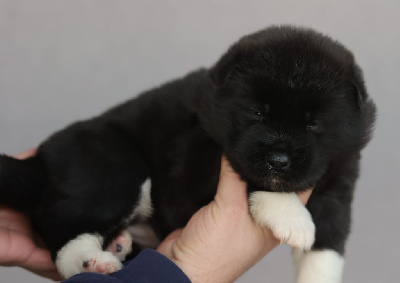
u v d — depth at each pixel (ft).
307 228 1.78
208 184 1.92
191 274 1.73
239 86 1.81
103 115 2.11
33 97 2.68
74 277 1.59
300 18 2.59
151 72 2.66
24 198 1.94
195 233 1.76
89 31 2.64
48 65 2.66
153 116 2.05
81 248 1.88
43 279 2.83
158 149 2.02
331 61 1.80
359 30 2.57
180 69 2.66
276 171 1.74
